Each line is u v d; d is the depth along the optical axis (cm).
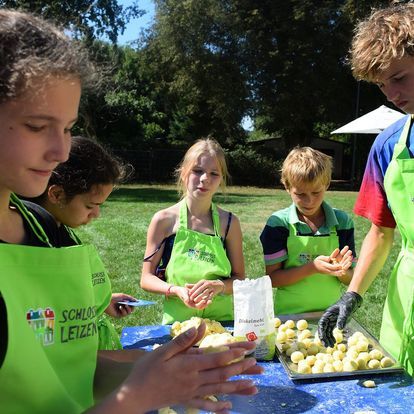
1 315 98
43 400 101
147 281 264
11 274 104
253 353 201
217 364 98
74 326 118
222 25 2720
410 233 214
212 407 98
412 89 183
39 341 108
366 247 237
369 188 238
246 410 164
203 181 273
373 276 234
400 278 224
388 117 1575
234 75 2747
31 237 127
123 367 135
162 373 95
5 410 98
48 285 112
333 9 2594
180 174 302
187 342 99
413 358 211
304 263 287
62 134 96
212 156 278
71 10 1811
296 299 279
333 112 2769
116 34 2172
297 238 287
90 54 112
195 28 2733
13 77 88
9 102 90
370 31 190
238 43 2739
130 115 3219
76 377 117
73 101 97
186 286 247
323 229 288
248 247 868
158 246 275
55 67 91
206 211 284
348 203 1653
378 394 174
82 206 200
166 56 2856
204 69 2750
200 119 3322
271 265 289
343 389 177
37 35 95
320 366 189
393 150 221
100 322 210
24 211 129
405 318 220
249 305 202
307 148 288
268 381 185
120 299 242
